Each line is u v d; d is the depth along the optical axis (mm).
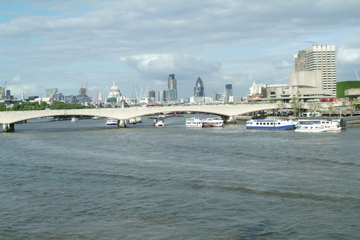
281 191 79562
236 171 99375
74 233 62281
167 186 86812
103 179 95438
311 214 66812
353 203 71375
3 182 95500
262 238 58812
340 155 118688
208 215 67812
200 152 134500
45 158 131250
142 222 65688
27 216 69938
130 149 149250
